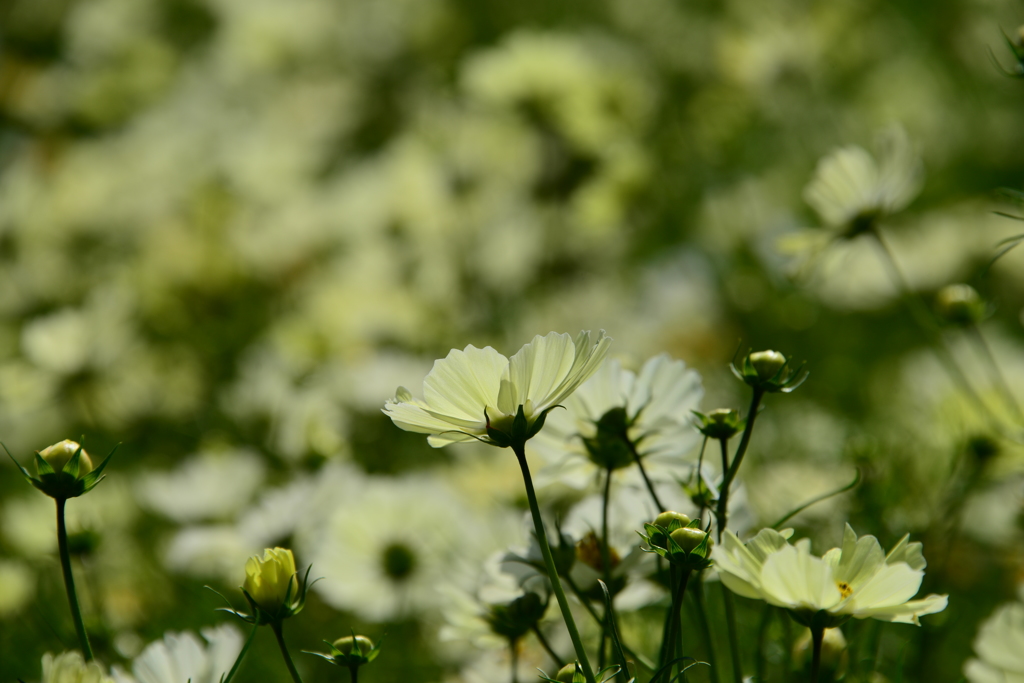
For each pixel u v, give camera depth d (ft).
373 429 6.16
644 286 8.84
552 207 8.70
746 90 9.79
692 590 3.91
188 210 9.47
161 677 3.93
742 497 4.01
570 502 4.47
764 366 3.84
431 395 3.74
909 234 7.73
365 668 4.52
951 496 4.47
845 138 9.87
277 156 9.98
